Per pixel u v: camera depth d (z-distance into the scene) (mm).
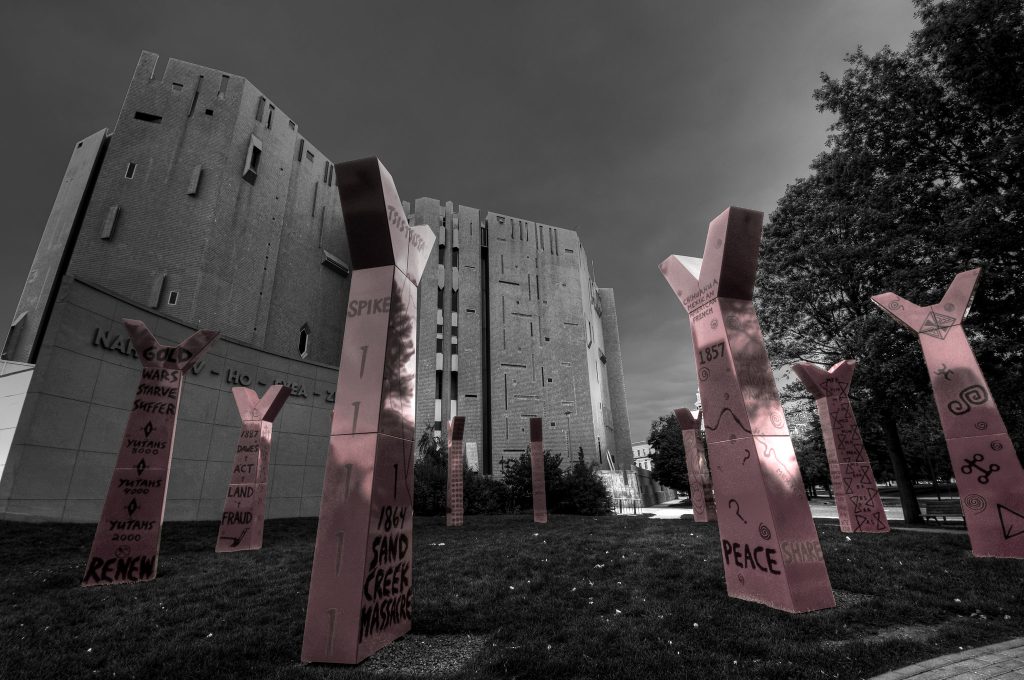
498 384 62531
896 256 15438
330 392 28797
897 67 16016
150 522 9148
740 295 7219
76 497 16719
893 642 4848
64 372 16969
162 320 20828
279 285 46250
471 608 6297
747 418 6543
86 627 5988
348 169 5820
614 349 95938
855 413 18500
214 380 22859
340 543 4906
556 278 73250
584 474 31094
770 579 6031
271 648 5031
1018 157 13016
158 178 40062
